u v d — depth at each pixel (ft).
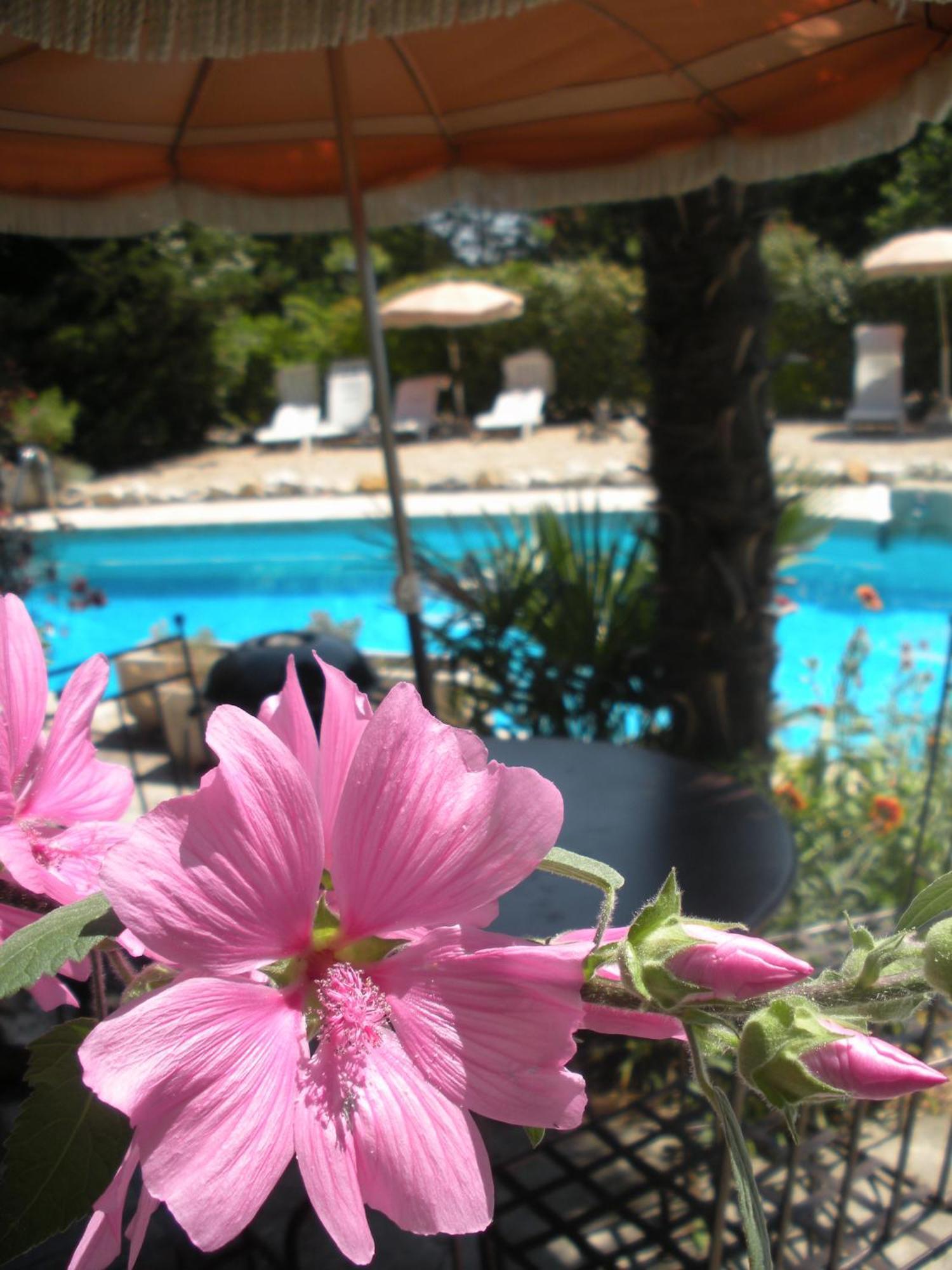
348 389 54.95
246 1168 1.27
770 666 12.25
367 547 37.29
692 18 9.37
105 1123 1.31
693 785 8.54
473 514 36.11
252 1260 6.29
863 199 54.60
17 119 10.45
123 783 1.98
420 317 45.52
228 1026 1.31
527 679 14.03
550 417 56.85
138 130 11.37
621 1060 9.02
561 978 1.36
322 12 5.05
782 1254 5.66
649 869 7.26
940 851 10.35
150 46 5.02
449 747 1.44
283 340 58.90
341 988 1.38
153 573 38.58
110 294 52.37
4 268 51.34
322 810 1.59
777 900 6.85
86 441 51.85
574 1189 7.93
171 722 16.69
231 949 1.33
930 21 8.49
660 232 11.47
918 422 48.60
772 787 11.97
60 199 11.59
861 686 13.50
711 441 11.46
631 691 13.64
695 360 11.35
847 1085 1.30
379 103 11.58
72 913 1.35
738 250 11.18
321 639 9.90
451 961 1.41
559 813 1.42
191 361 53.72
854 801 11.37
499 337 56.08
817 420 51.55
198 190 12.41
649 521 14.83
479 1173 1.34
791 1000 1.39
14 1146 1.30
